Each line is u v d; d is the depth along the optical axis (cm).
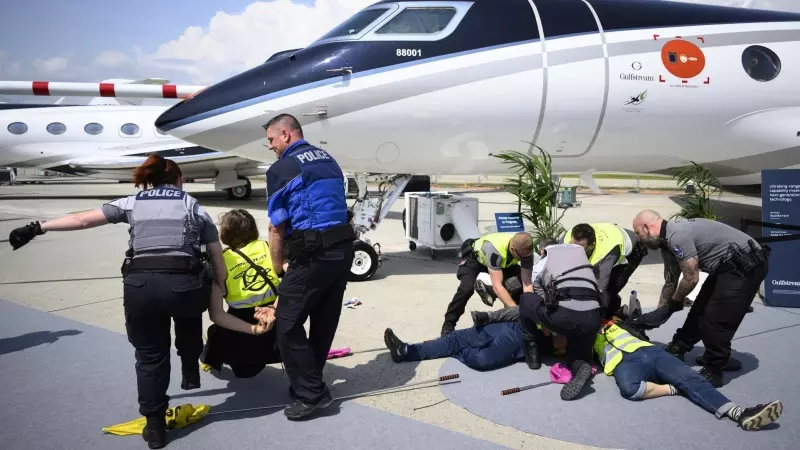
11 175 3475
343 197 313
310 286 295
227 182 1880
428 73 596
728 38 671
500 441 283
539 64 609
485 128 622
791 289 534
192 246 279
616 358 346
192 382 330
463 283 438
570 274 343
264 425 302
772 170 538
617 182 3069
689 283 338
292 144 311
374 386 356
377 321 507
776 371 374
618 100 629
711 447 274
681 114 653
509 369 386
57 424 303
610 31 635
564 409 319
